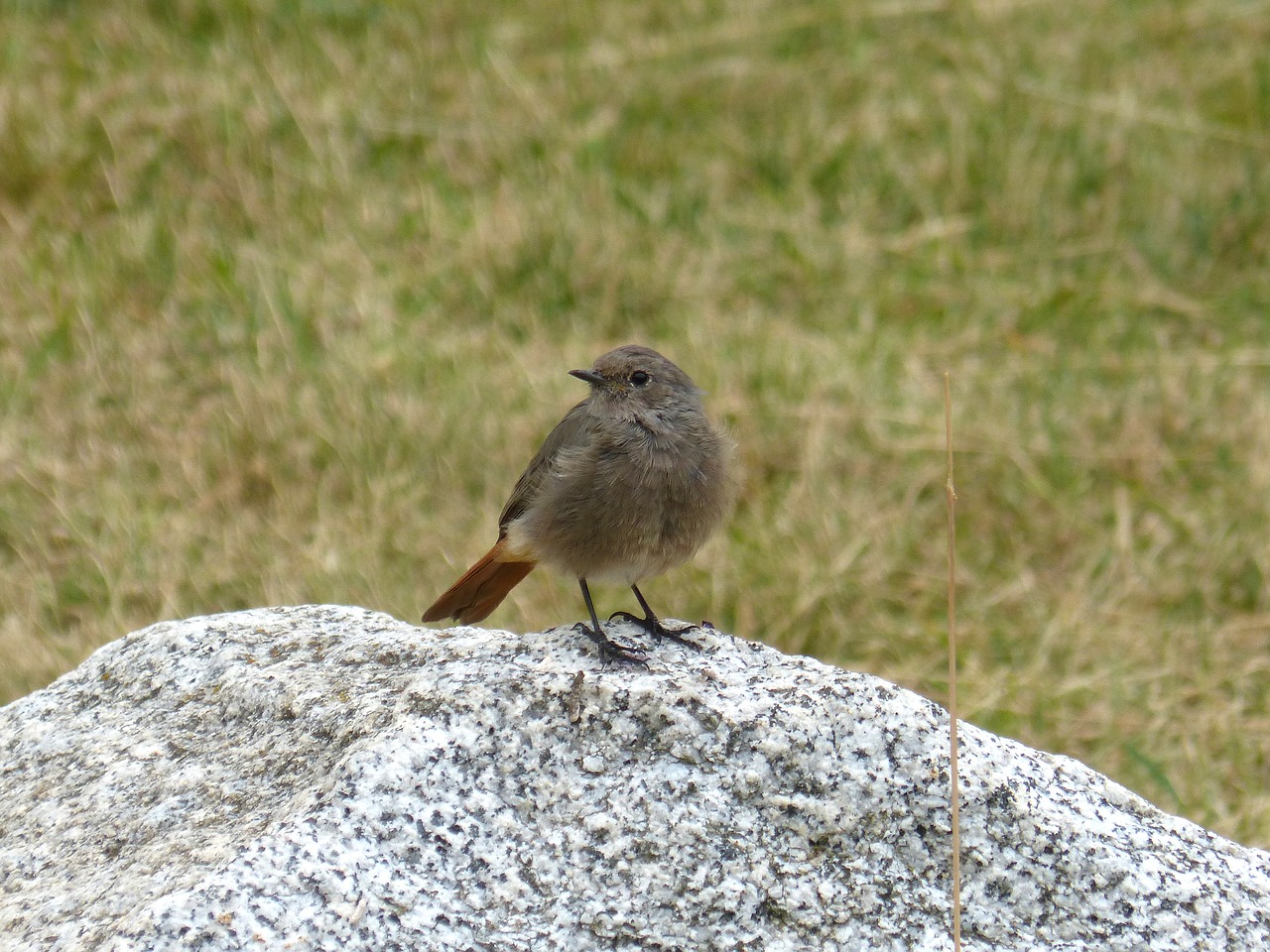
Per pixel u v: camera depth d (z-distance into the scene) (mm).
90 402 13117
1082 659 11195
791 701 5797
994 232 15844
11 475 12352
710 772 5641
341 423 12914
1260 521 12398
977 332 14625
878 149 16500
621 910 5316
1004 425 13375
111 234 14734
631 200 15820
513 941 5160
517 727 5691
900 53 17766
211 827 5586
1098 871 5559
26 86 15867
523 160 16031
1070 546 12391
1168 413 13578
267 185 15430
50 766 6289
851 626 11523
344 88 16547
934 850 5582
